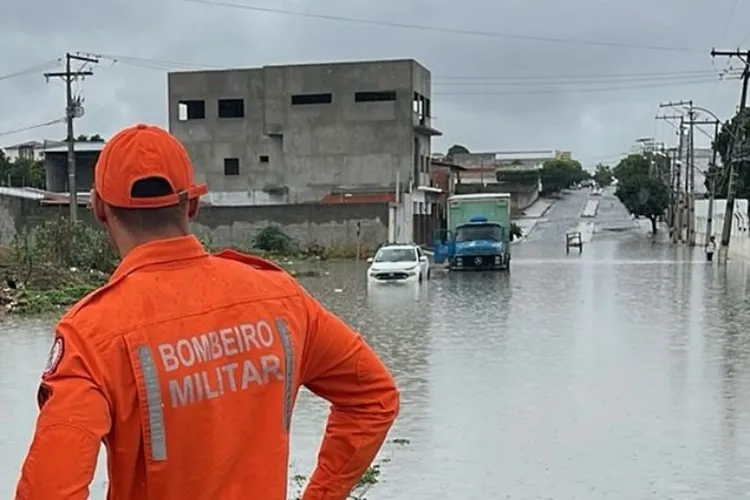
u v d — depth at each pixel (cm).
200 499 219
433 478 812
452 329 1919
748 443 929
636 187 9138
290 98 6322
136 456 215
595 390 1216
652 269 3988
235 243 5378
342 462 258
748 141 5094
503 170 12925
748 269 3947
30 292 2570
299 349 242
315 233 5356
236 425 225
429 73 6775
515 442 940
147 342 216
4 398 1191
